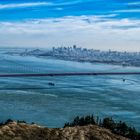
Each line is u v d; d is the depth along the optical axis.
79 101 196.25
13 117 143.88
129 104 196.25
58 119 145.62
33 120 140.75
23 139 43.34
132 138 63.38
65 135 48.22
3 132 43.56
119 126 66.81
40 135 45.94
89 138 50.12
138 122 151.38
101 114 164.50
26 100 187.88
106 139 51.59
